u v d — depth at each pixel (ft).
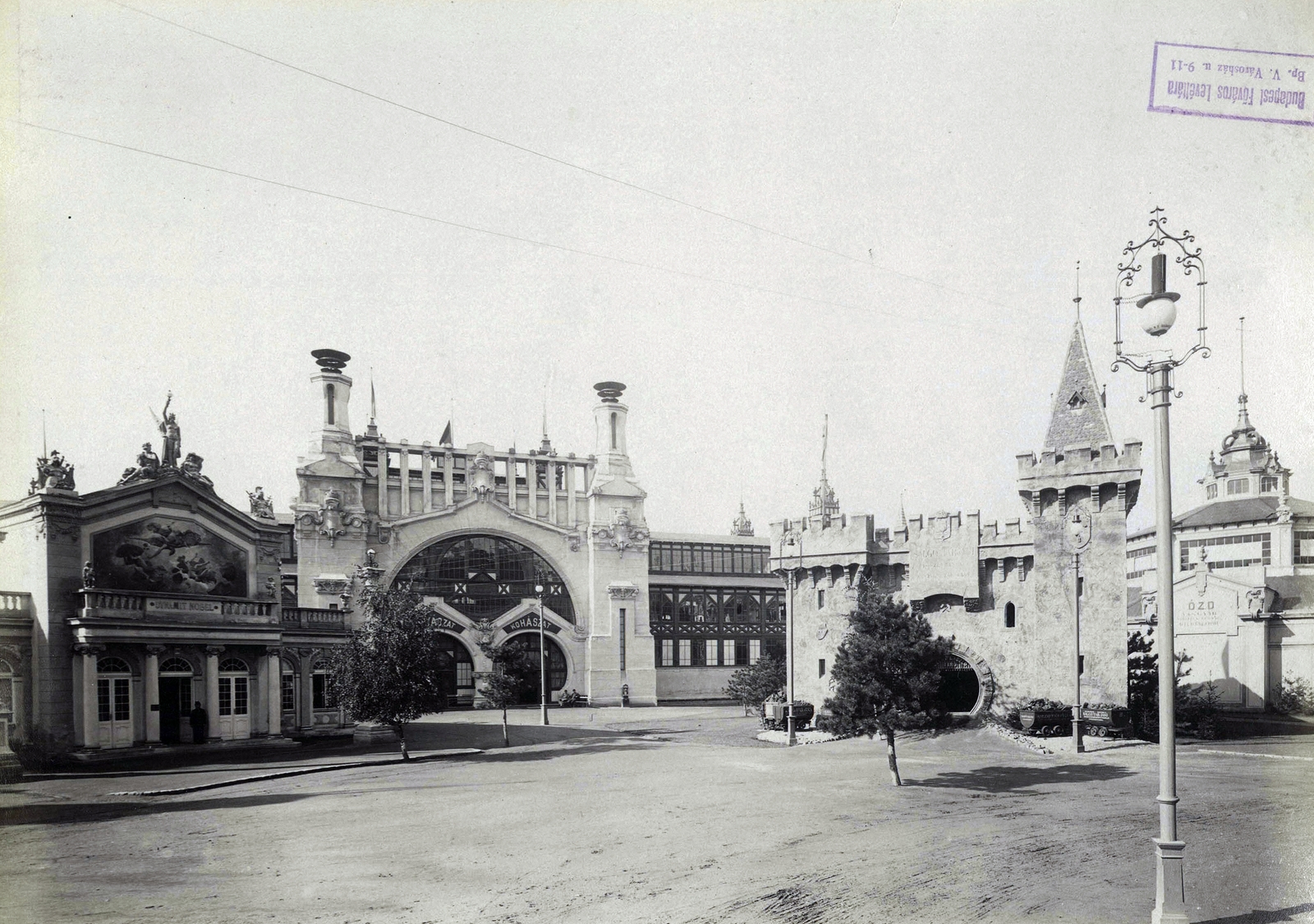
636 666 254.47
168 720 132.77
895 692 95.30
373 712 124.88
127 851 66.85
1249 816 74.43
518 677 193.16
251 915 50.72
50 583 117.91
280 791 97.30
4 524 121.19
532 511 253.85
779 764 115.65
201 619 134.92
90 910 51.90
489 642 237.66
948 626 152.56
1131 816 74.90
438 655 132.67
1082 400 142.92
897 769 96.12
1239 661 155.43
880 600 101.14
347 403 231.09
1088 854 61.62
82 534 122.93
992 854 61.98
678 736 162.91
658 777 104.73
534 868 60.49
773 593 291.99
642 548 261.85
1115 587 136.46
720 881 56.24
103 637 119.96
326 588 218.18
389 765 122.83
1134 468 135.33
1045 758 114.11
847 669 96.07
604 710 231.50
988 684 146.92
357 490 228.63
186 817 80.79
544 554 252.83
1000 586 148.77
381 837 71.20
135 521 129.59
